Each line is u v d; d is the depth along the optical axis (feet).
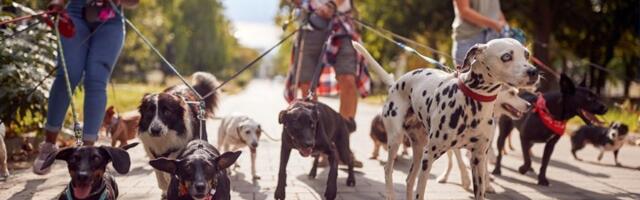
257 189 20.99
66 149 13.69
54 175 21.98
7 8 26.96
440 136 15.66
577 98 22.11
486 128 15.46
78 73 20.94
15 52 24.98
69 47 20.94
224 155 14.53
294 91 26.37
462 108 15.26
